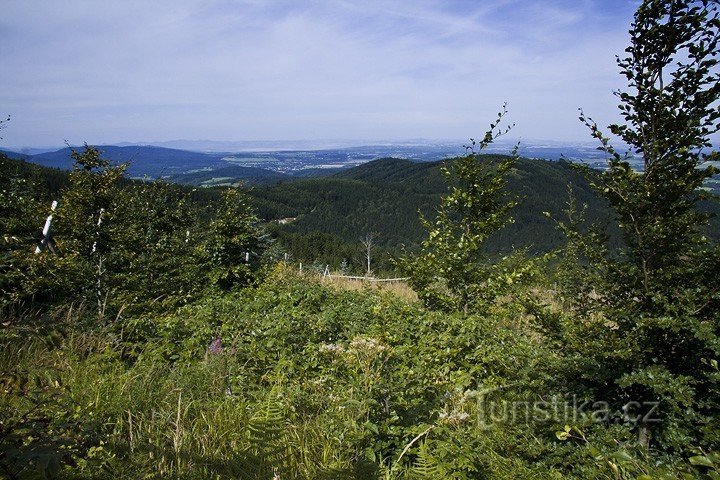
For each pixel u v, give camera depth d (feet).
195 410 12.08
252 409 12.42
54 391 7.89
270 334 18.34
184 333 18.86
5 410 7.01
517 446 11.21
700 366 11.38
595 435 10.84
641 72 12.32
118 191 27.35
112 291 21.77
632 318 11.97
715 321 10.71
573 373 12.08
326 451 10.55
